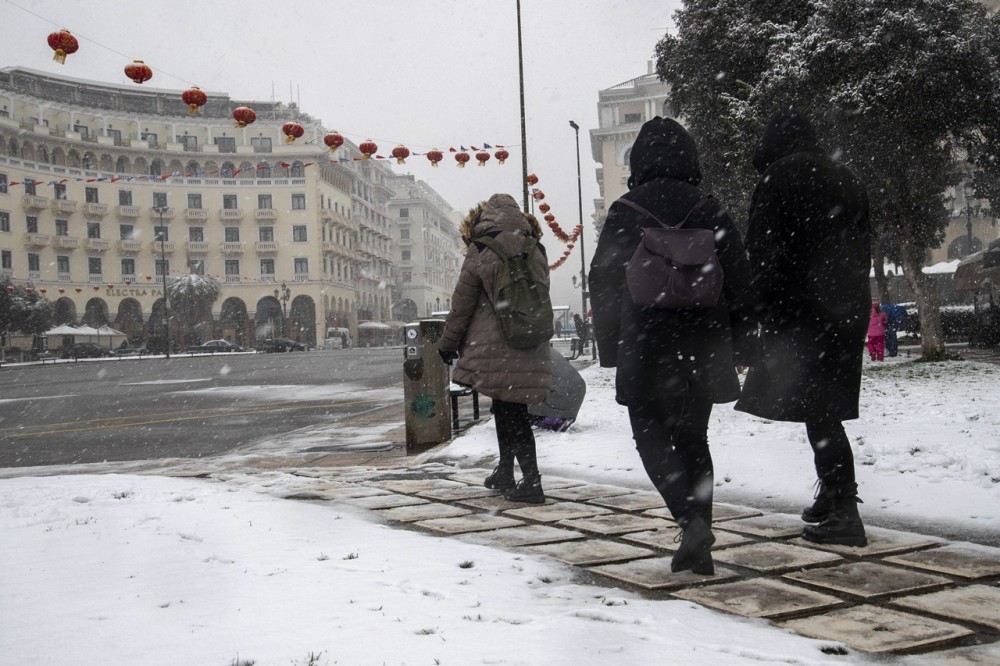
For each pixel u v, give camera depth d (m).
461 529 3.96
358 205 93.19
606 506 4.47
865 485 4.61
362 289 95.25
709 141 21.06
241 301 78.38
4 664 2.10
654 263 3.07
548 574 3.08
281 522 4.04
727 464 5.50
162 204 75.25
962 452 5.32
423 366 7.50
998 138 15.62
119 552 3.43
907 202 16.20
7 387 24.42
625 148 63.19
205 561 3.26
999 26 15.20
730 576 3.03
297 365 33.06
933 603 2.68
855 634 2.40
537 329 4.49
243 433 9.95
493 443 7.12
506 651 2.14
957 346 23.80
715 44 18.44
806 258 3.42
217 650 2.16
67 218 70.06
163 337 69.44
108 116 72.62
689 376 3.14
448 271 133.00
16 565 3.26
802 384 3.44
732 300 3.31
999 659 2.21
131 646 2.21
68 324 64.12
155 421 11.80
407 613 2.49
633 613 2.53
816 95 15.06
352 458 7.21
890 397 9.55
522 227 4.71
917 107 14.40
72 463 7.82
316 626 2.37
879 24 14.29
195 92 11.42
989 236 52.22
